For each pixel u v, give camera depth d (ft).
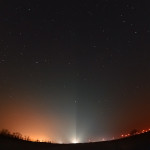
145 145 59.52
